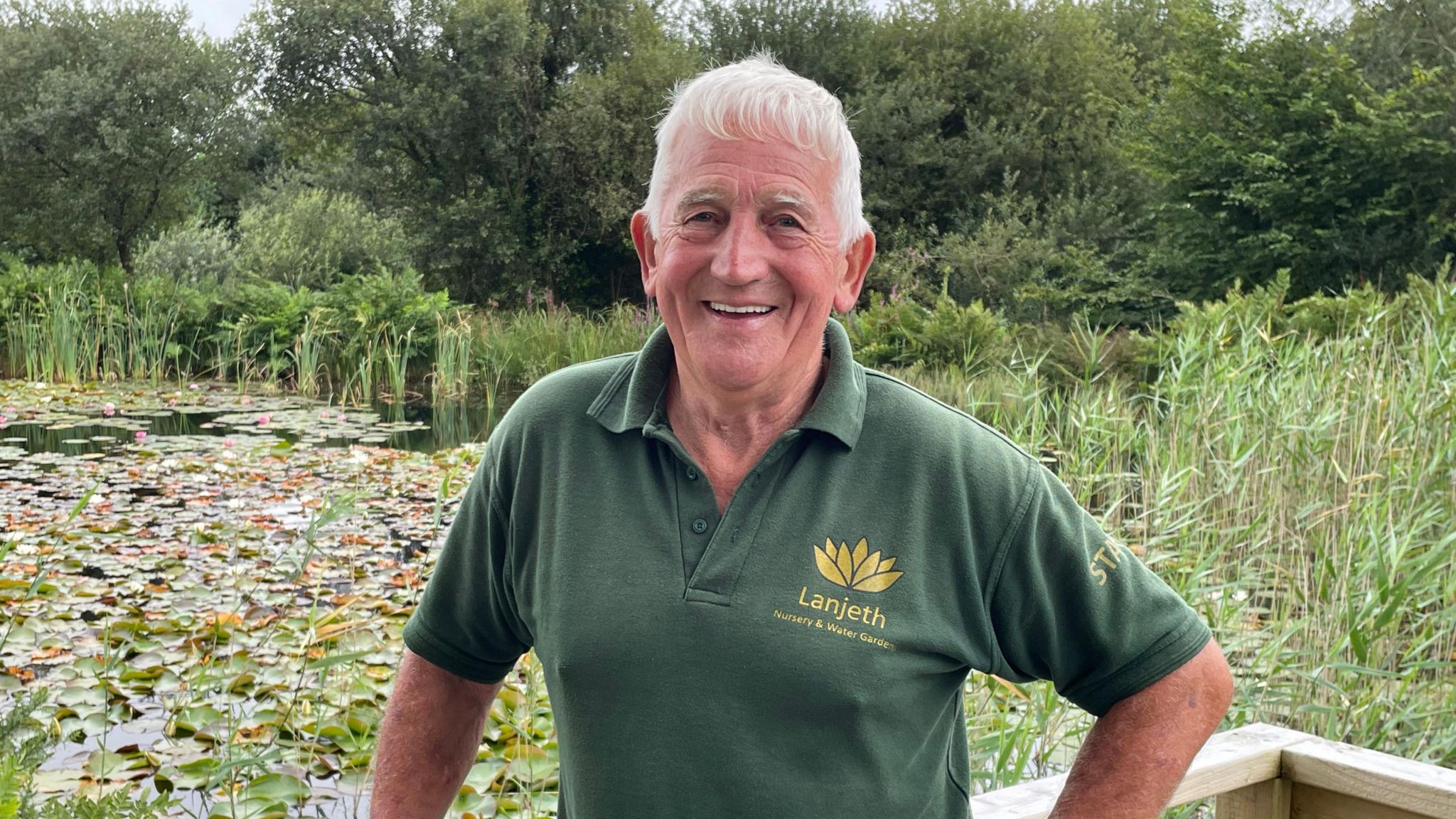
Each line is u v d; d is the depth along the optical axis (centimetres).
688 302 121
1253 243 1369
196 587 457
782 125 121
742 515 117
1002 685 312
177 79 1639
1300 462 479
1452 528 422
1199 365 624
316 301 1342
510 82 1833
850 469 119
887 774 116
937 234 1716
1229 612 378
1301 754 171
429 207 1856
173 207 1719
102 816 115
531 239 1892
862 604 115
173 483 677
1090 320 1483
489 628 138
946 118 1927
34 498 628
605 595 117
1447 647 387
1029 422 632
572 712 119
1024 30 1900
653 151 1839
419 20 1855
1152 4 2742
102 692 349
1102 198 1725
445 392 1244
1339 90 1337
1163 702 120
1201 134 1423
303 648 382
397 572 484
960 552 118
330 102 1922
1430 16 1420
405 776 140
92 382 1267
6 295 1338
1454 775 160
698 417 124
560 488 124
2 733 124
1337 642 350
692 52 1967
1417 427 466
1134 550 439
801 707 113
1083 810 119
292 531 551
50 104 1586
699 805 114
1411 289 840
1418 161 1291
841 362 122
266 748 315
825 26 1997
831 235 123
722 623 114
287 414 1043
